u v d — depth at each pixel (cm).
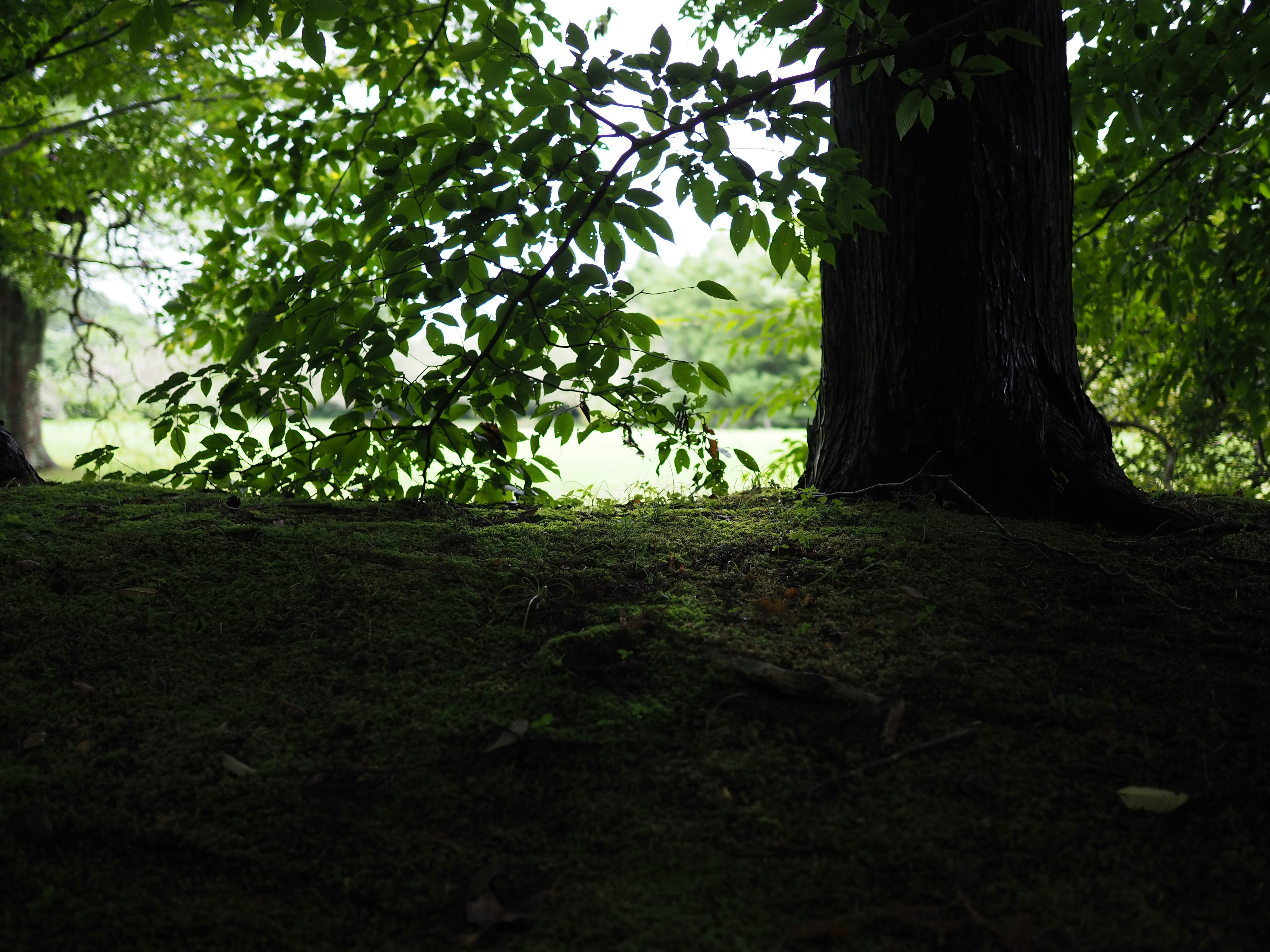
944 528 338
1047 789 203
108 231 1474
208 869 188
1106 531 352
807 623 271
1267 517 376
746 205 322
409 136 342
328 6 317
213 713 235
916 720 227
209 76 1076
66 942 168
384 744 223
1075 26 436
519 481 426
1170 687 238
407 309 368
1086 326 695
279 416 384
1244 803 197
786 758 216
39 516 345
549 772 214
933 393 380
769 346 916
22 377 1939
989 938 165
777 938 167
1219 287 598
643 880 183
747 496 420
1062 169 394
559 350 445
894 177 385
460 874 187
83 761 217
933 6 370
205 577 296
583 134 320
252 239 670
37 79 1026
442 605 282
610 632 261
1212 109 496
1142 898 173
